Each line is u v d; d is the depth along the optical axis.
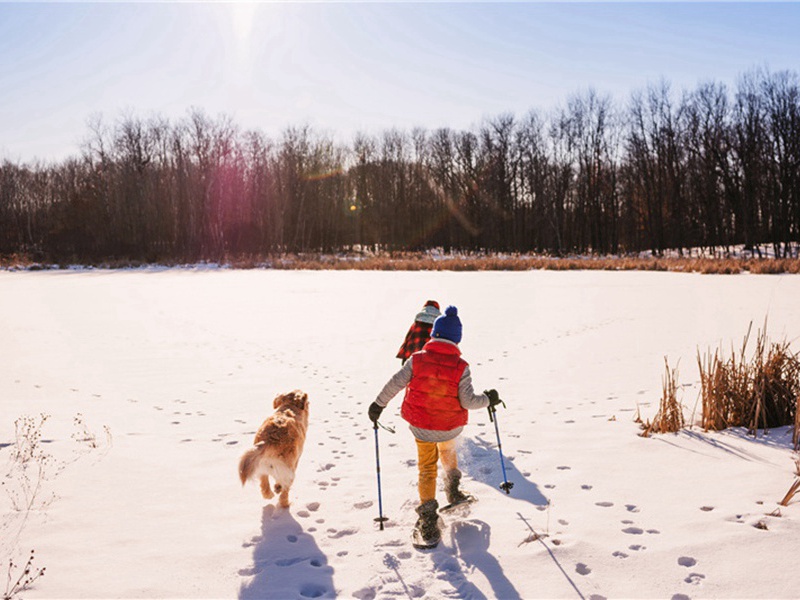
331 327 13.98
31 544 3.75
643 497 4.33
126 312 16.97
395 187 70.19
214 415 6.89
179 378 8.84
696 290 20.69
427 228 69.88
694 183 56.56
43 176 70.19
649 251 59.81
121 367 9.62
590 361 9.65
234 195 57.84
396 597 3.16
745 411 6.14
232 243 57.09
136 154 60.53
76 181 67.19
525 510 4.21
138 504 4.40
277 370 9.41
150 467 5.17
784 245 51.22
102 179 60.09
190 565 3.51
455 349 3.98
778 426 6.05
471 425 6.38
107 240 57.09
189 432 6.22
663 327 12.73
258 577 3.39
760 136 51.72
